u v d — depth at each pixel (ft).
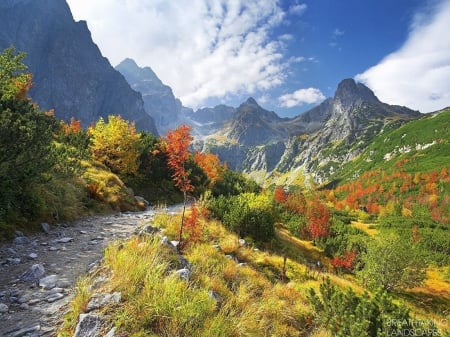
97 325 13.28
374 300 24.11
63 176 55.11
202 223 54.60
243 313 19.51
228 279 28.78
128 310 13.91
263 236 79.15
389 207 402.11
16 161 32.65
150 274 17.15
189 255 30.71
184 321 14.12
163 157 130.31
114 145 107.45
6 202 32.99
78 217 48.21
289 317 25.95
